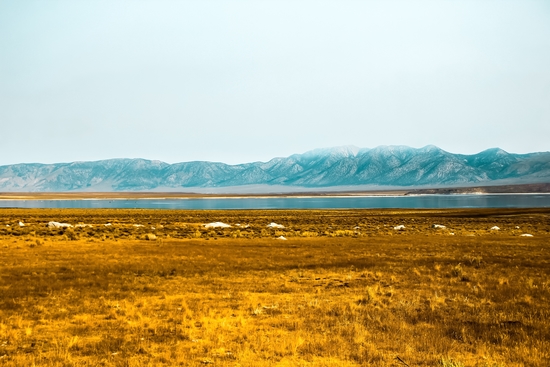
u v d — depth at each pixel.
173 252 35.31
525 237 51.69
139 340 12.50
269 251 36.62
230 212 132.62
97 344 12.10
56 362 10.62
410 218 100.25
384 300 17.61
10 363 10.51
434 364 10.51
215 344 11.98
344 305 16.78
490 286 20.66
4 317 15.07
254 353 11.21
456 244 43.06
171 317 14.91
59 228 60.12
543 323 13.91
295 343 11.71
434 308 16.08
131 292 19.44
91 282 21.86
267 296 18.77
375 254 34.69
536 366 10.38
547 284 20.91
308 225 78.69
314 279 23.20
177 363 10.59
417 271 25.38
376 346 11.78
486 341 12.15
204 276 23.98
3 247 37.00
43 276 23.44
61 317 15.19
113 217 100.94
